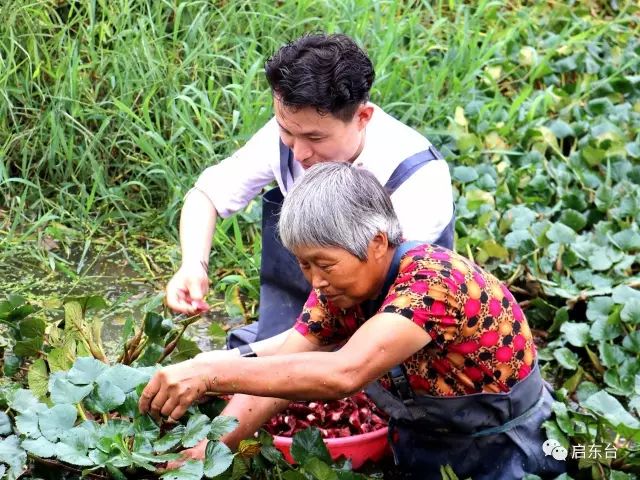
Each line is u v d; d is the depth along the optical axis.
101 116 4.95
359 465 3.21
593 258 4.35
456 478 2.91
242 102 5.12
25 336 3.24
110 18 5.17
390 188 3.12
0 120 4.94
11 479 2.61
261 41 5.53
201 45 5.18
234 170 3.49
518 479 3.01
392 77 5.21
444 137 5.22
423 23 6.28
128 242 4.73
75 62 4.90
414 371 2.87
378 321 2.62
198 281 3.29
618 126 5.49
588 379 3.93
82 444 2.64
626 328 3.97
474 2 6.51
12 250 4.56
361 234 2.56
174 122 4.95
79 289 4.39
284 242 2.61
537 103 5.45
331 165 2.62
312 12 5.70
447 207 3.15
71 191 4.98
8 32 5.09
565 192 4.87
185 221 3.47
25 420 2.71
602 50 6.21
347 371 2.58
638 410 3.57
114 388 2.77
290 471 2.87
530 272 4.32
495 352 2.84
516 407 2.96
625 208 4.69
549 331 4.12
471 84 5.60
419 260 2.70
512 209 4.65
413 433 3.09
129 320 3.29
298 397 2.63
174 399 2.62
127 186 4.98
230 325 4.23
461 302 2.70
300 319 2.99
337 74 2.84
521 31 6.30
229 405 2.99
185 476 2.56
